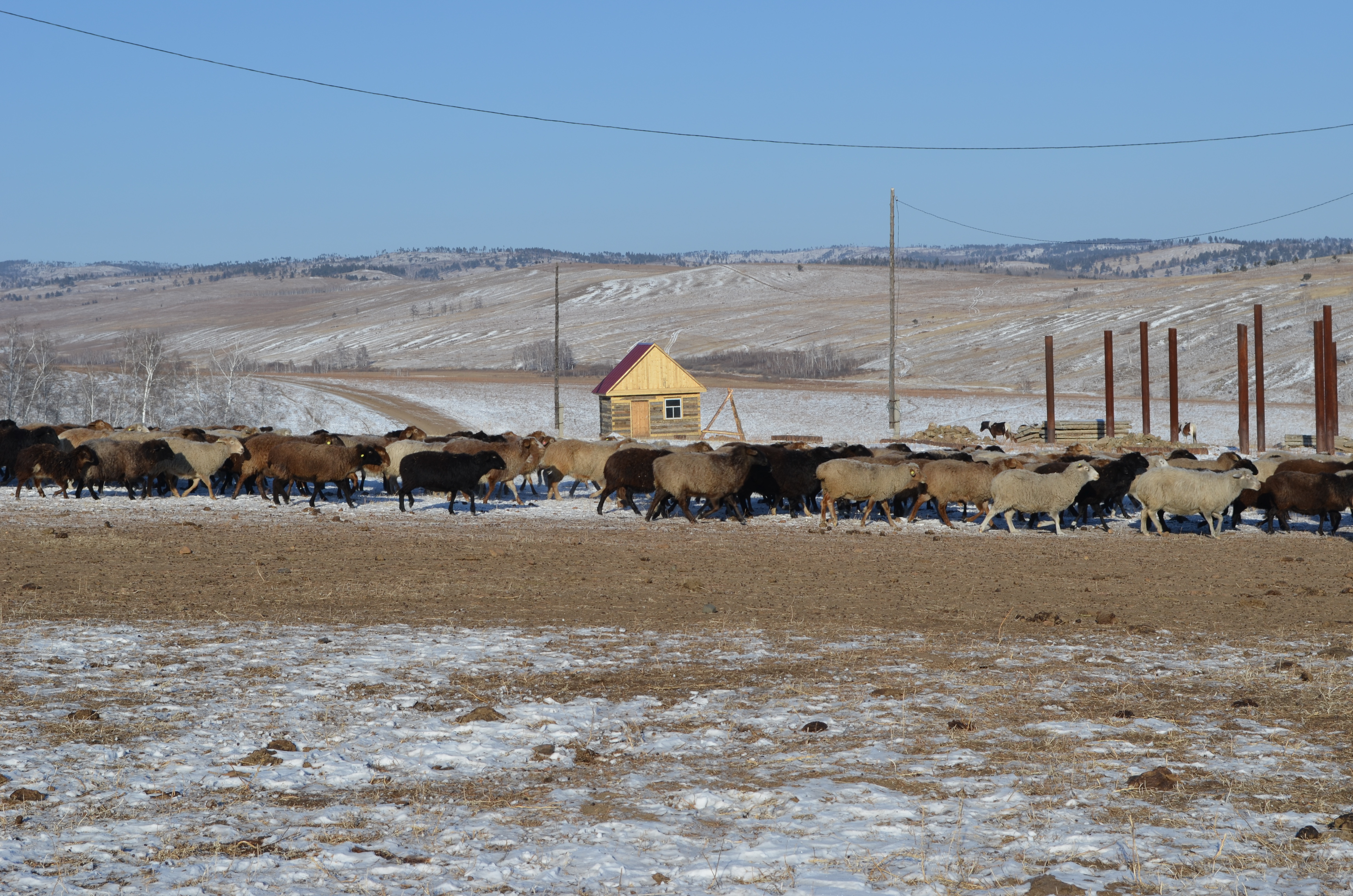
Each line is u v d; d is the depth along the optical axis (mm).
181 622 12688
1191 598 15727
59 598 14156
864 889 5395
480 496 30953
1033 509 24844
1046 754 7676
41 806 6379
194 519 24516
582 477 29688
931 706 9070
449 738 8062
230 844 5879
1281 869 5621
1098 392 147750
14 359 87750
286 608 13914
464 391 103250
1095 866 5711
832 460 26000
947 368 195875
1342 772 7254
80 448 26969
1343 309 178000
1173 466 29422
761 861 5754
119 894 5180
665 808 6621
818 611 14375
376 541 21359
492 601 14859
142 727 8094
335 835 6062
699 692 9625
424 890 5336
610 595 15547
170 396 89875
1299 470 28719
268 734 8039
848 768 7414
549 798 6777
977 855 5832
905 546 22219
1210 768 7359
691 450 28562
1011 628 13148
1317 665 10750
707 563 19125
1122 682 9969
